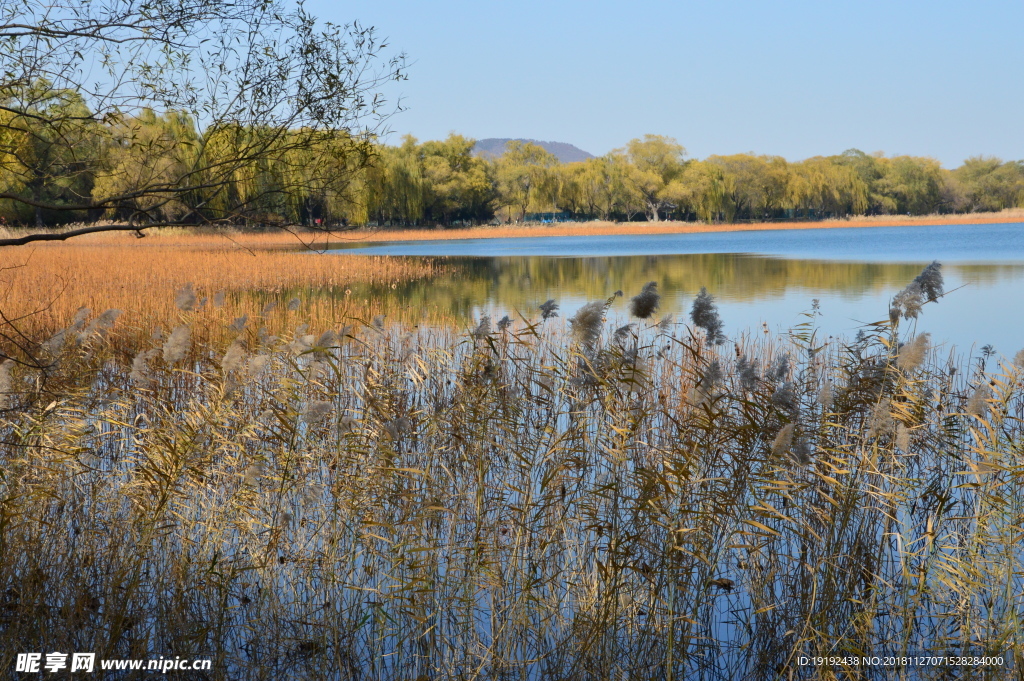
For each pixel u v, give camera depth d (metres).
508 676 4.25
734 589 5.08
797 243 56.00
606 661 4.23
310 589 4.83
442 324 15.16
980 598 4.49
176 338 5.41
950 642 4.41
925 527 5.52
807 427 5.47
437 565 4.73
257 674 4.23
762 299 21.44
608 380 5.57
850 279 27.09
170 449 4.98
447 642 4.46
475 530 5.02
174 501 5.32
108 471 5.96
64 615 4.34
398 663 4.35
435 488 5.47
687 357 9.80
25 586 4.39
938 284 5.57
